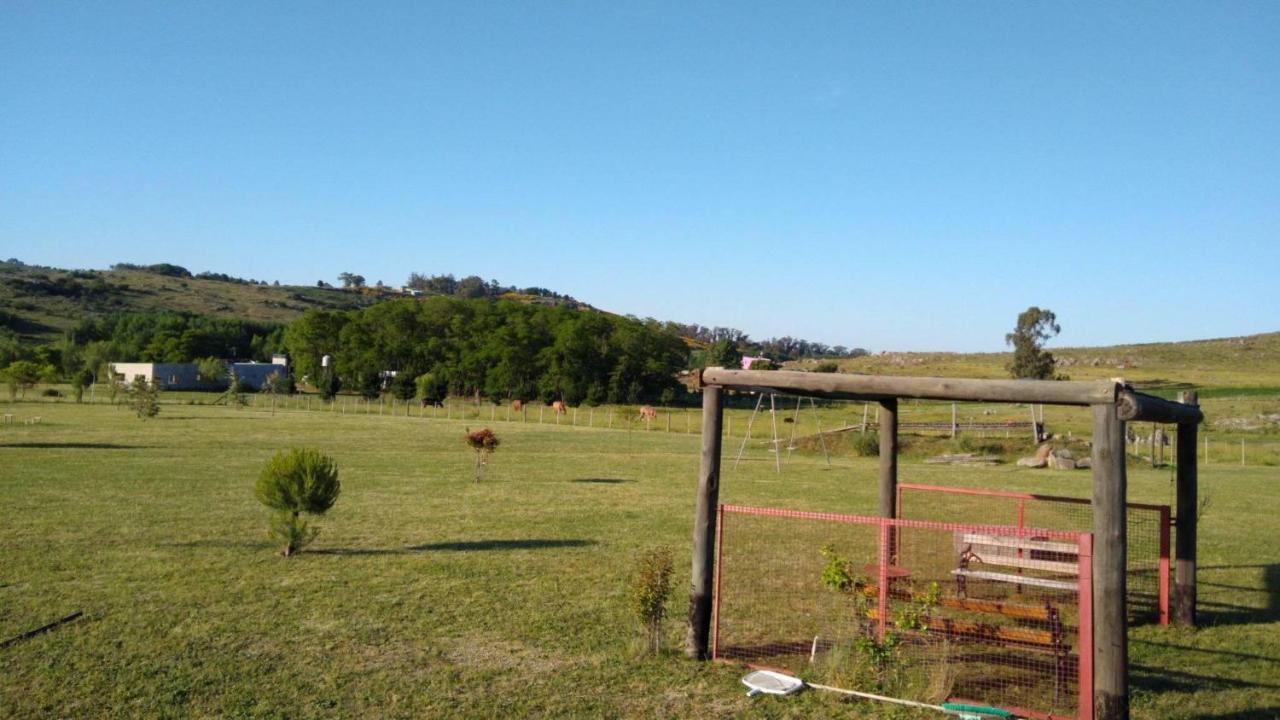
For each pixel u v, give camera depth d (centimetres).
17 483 1967
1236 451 3622
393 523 1556
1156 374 9469
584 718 659
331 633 874
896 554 1015
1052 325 7000
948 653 773
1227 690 747
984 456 3397
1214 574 1234
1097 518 615
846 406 7338
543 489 2108
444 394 7525
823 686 725
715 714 667
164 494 1844
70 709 661
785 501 1964
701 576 798
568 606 992
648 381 9238
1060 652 729
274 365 9956
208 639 845
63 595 1001
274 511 1391
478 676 751
